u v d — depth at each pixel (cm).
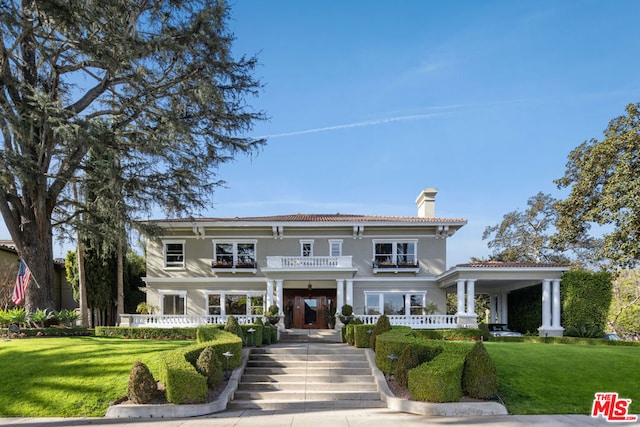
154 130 1972
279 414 1114
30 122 1669
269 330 1944
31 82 1922
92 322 3189
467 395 1165
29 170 1656
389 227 2914
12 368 1367
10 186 1789
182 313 2873
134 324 2491
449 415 1087
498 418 1049
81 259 2944
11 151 1647
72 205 2370
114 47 1741
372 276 2888
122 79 1961
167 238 2950
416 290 2856
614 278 2384
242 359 1515
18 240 2039
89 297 3086
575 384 1255
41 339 1841
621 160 2264
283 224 2864
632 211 2148
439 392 1109
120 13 1742
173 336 2247
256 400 1258
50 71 1919
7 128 1720
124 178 1952
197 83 1947
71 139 1652
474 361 1166
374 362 1488
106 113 2084
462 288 2453
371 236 2934
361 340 1725
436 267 2883
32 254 2031
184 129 1892
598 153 2416
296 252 2936
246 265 2877
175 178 2145
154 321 2503
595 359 1442
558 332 2367
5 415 1111
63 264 3631
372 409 1168
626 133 2258
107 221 2164
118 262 3111
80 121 1681
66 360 1423
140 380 1144
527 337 2216
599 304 2317
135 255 3844
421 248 2909
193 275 2917
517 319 3022
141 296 3762
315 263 2695
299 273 2633
